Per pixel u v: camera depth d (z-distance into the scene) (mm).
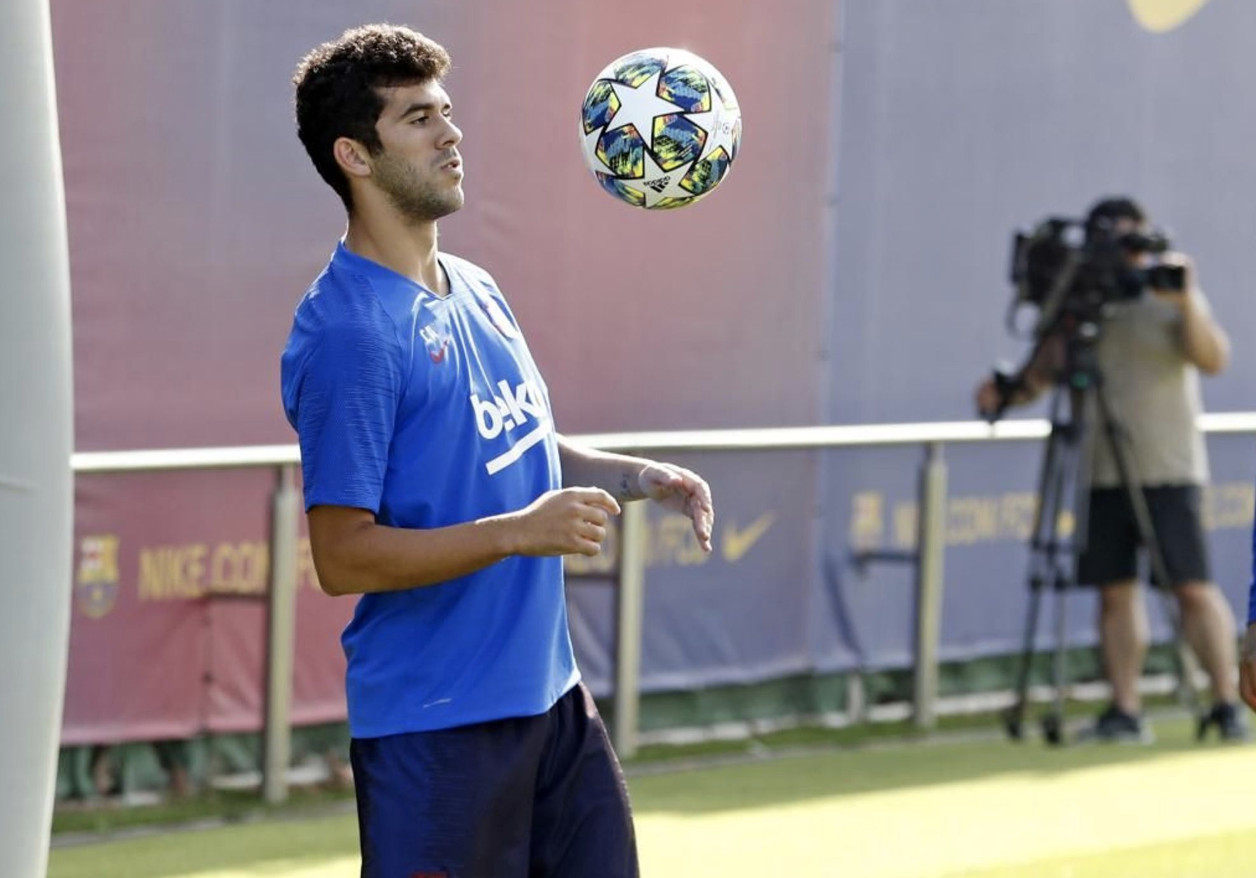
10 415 12234
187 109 22750
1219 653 28312
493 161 24953
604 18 25734
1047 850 22000
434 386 11867
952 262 29469
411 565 11492
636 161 13086
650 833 22469
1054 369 27609
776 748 27250
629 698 25516
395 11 24062
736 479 26438
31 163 12250
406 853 12000
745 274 27422
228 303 23281
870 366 28781
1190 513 28016
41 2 12398
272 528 22828
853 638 27984
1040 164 30219
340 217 24078
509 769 12188
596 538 11508
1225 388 32625
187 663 22625
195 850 21266
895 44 28547
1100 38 30625
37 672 12547
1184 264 27219
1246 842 22594
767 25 27266
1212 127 32031
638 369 26547
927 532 28125
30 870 12797
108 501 21812
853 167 28312
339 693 24062
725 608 26672
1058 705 27938
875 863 21266
